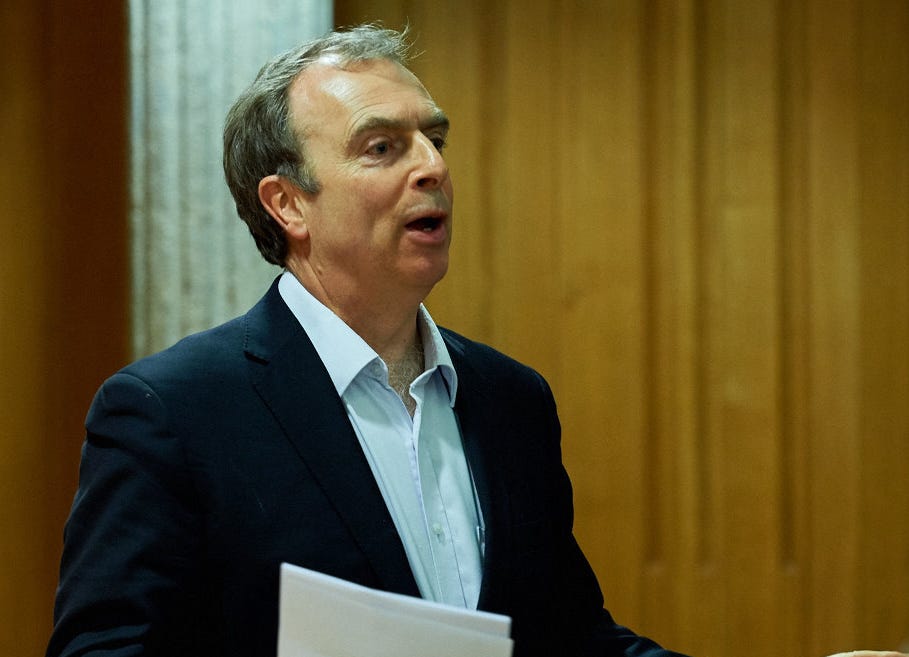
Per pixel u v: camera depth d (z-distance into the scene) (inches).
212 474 231.1
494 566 246.8
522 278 525.0
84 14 476.1
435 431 262.7
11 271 474.6
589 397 529.7
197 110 440.5
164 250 438.3
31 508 476.1
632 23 530.9
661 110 533.6
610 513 529.7
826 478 544.1
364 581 230.5
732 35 537.6
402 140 257.8
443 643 194.5
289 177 261.7
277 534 229.6
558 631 277.7
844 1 542.3
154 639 218.2
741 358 539.2
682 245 535.2
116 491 227.9
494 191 524.4
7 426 474.3
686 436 534.9
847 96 543.2
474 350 289.7
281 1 448.5
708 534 537.3
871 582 548.1
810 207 542.0
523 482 268.2
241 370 246.4
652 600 531.2
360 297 259.4
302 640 197.5
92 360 478.9
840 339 544.1
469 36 522.0
